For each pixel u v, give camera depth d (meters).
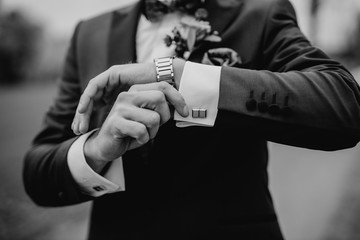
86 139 0.54
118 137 0.47
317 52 0.54
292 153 4.04
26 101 4.71
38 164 0.60
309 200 2.54
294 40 0.56
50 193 0.59
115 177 0.54
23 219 2.00
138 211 0.58
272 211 0.60
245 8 0.60
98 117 0.59
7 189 2.23
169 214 0.57
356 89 0.50
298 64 0.53
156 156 0.57
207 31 0.58
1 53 5.29
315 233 2.04
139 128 0.45
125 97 0.47
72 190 0.54
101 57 0.63
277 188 2.82
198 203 0.56
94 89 0.49
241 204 0.56
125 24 0.64
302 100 0.47
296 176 3.13
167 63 0.49
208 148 0.57
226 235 0.55
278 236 0.59
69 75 0.69
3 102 4.62
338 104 0.48
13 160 2.68
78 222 2.09
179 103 0.47
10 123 3.70
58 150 0.56
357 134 0.48
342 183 2.85
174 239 0.56
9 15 5.23
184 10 0.62
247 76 0.49
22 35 5.34
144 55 0.62
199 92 0.48
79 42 0.66
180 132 0.57
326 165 3.50
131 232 0.58
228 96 0.48
